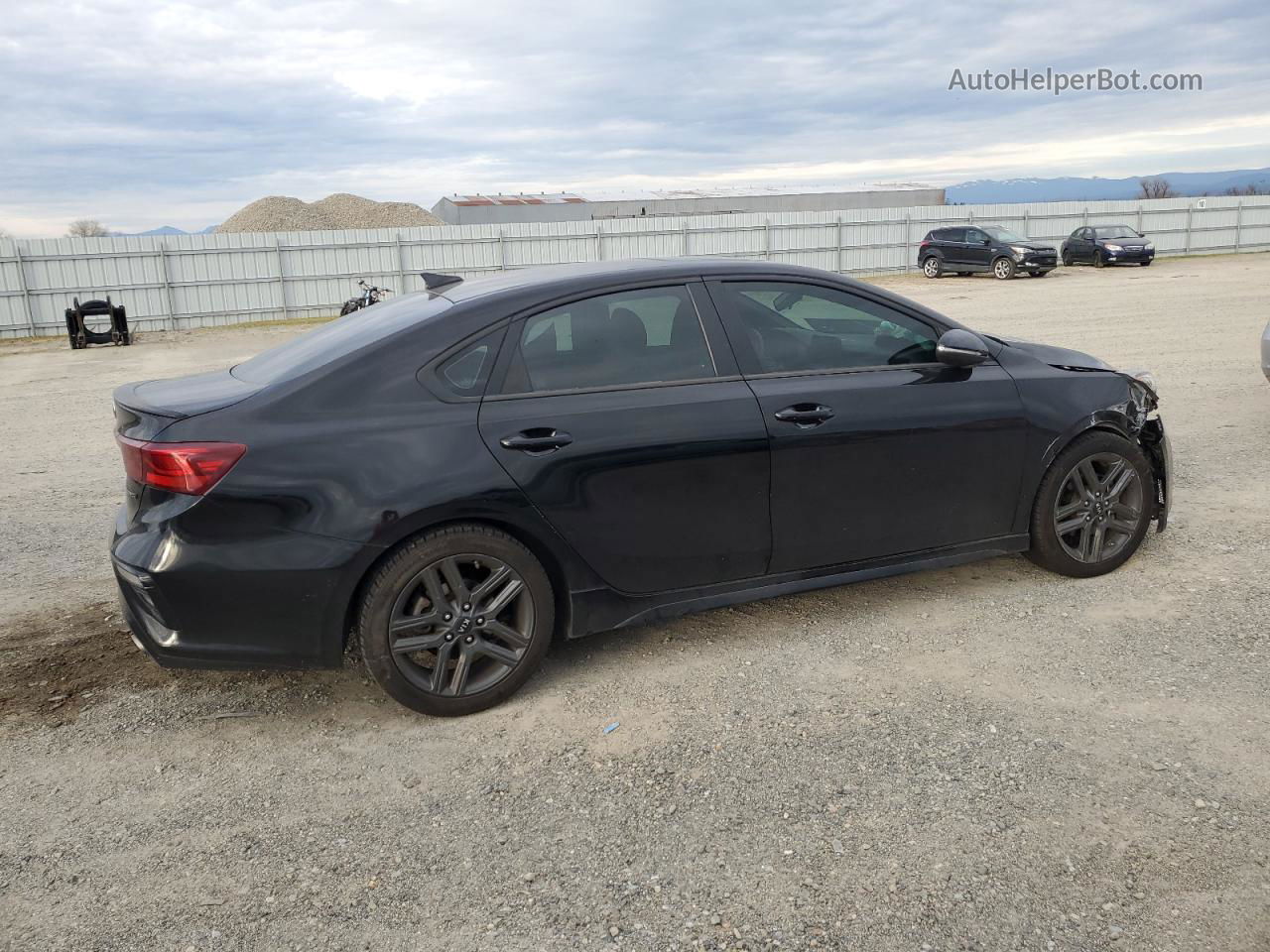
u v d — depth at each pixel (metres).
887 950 2.12
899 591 4.22
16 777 2.99
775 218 31.39
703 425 3.42
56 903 2.40
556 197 53.31
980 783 2.73
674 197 53.81
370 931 2.27
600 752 3.03
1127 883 2.30
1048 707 3.15
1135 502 4.23
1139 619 3.79
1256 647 3.50
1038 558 4.20
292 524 3.00
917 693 3.29
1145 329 13.73
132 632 3.19
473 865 2.50
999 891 2.29
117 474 7.21
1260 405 7.88
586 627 3.43
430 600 3.19
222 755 3.11
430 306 3.48
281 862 2.54
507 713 3.31
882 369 3.78
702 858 2.47
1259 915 2.17
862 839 2.51
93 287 25.14
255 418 3.03
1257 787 2.65
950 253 28.70
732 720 3.18
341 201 48.44
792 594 3.95
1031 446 3.97
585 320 3.42
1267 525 4.82
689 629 3.93
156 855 2.59
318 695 3.50
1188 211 36.19
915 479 3.79
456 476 3.11
